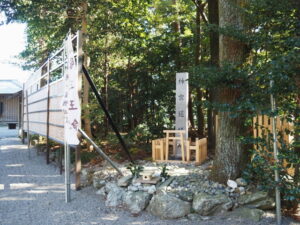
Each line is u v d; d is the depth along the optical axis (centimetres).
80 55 457
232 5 390
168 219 360
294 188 320
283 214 363
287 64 279
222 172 407
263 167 350
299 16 327
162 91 934
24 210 398
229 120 406
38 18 807
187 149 575
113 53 922
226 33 371
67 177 432
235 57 399
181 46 989
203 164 569
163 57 961
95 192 477
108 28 820
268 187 333
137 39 918
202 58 971
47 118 708
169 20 1019
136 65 1005
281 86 311
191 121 984
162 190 391
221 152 412
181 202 369
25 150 977
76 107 428
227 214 357
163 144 611
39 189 503
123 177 454
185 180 427
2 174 621
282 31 337
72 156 693
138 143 826
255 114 333
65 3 775
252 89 341
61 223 352
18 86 2481
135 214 378
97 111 722
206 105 360
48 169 670
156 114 984
